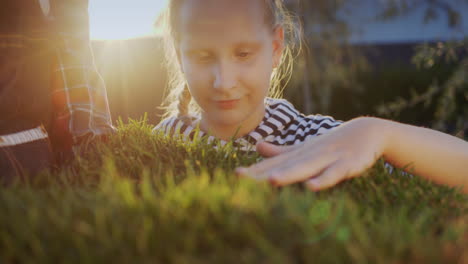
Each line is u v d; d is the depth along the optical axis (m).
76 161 0.98
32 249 0.52
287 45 1.92
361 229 0.55
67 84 1.16
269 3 1.37
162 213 0.55
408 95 6.16
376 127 0.88
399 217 0.59
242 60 1.26
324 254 0.48
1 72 0.94
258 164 0.79
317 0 5.17
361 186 0.79
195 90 1.31
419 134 0.89
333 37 5.18
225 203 0.57
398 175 0.85
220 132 1.43
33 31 1.01
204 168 0.83
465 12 6.74
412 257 0.50
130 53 3.43
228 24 1.21
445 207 0.72
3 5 0.94
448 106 4.43
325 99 5.38
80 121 1.15
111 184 0.72
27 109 0.98
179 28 1.34
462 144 0.90
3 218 0.57
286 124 1.48
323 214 0.57
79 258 0.49
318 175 0.77
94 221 0.56
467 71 4.20
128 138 1.09
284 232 0.52
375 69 7.07
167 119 1.64
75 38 1.20
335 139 0.85
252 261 0.46
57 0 1.14
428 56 4.25
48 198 0.68
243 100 1.31
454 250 0.53
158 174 0.83
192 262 0.46
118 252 0.49
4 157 0.88
